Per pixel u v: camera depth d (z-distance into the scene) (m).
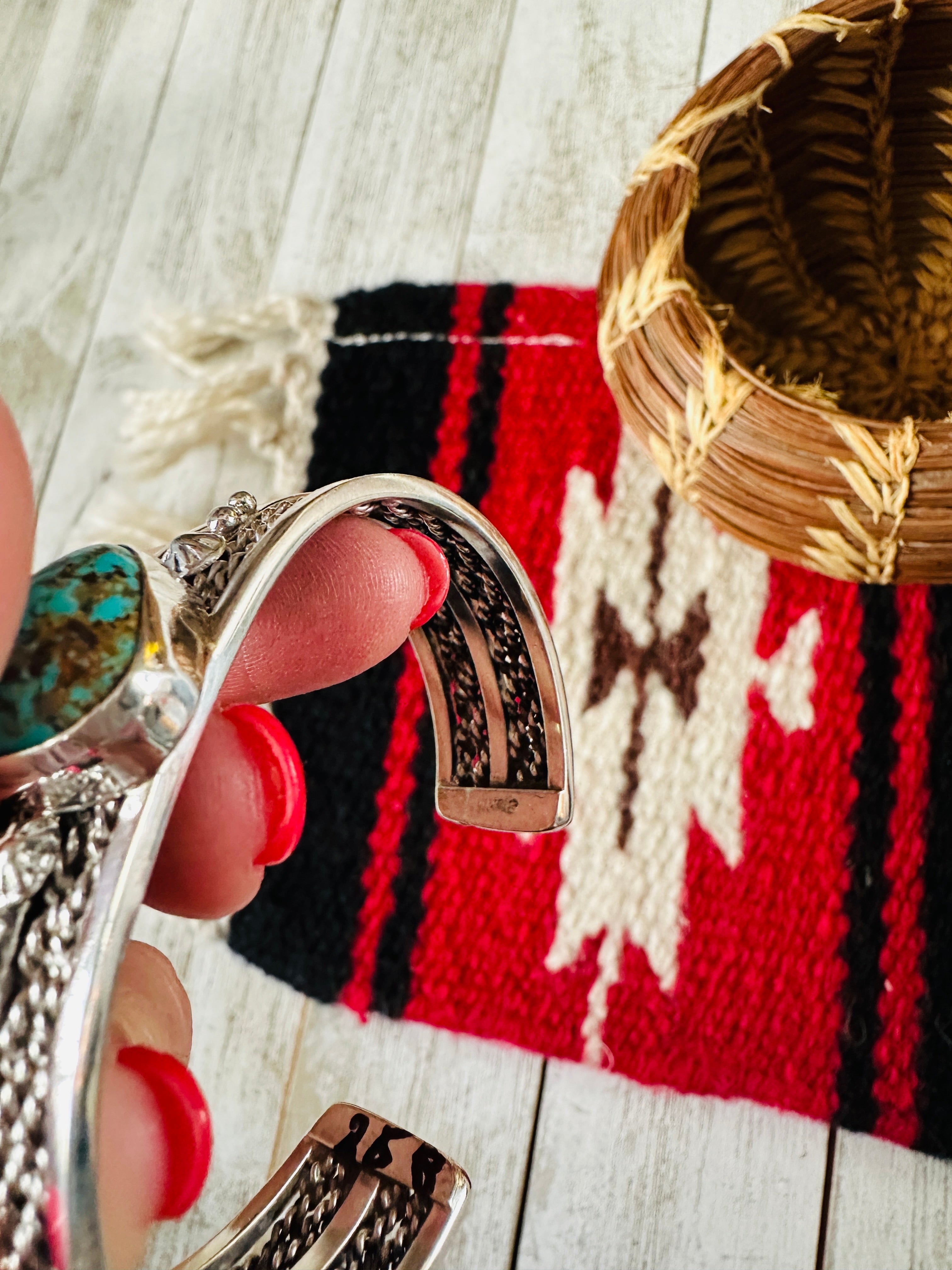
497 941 0.22
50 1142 0.09
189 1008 0.13
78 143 0.29
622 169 0.26
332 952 0.22
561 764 0.15
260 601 0.10
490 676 0.15
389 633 0.13
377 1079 0.22
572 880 0.22
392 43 0.28
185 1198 0.10
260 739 0.12
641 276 0.18
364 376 0.25
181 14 0.30
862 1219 0.20
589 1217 0.21
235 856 0.12
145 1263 0.21
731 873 0.21
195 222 0.28
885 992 0.20
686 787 0.22
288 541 0.11
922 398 0.22
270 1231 0.14
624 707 0.22
